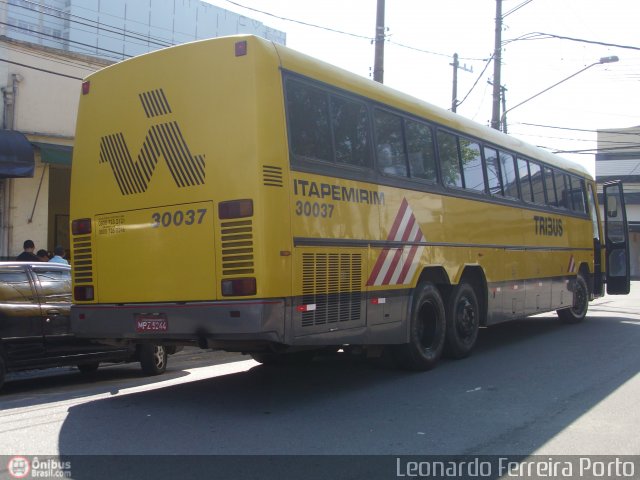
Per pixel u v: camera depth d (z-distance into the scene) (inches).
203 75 244.1
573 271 539.8
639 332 503.8
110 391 302.8
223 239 233.1
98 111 273.4
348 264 267.9
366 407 257.9
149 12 1626.5
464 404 262.8
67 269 362.0
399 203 306.3
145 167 255.6
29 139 584.1
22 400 281.4
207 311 232.8
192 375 362.6
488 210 394.9
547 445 209.6
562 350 408.2
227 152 235.1
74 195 278.2
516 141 448.5
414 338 320.5
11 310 322.0
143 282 253.1
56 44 1358.3
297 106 250.4
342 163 270.4
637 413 249.6
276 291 229.9
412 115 326.6
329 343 255.4
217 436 217.3
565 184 535.2
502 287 409.7
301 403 265.6
